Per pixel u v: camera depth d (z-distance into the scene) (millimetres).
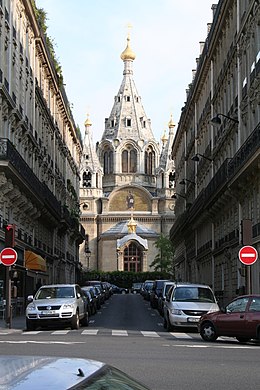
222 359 15703
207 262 60844
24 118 44438
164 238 132500
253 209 36906
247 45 38625
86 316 31234
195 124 68500
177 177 98125
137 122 151625
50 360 3752
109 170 150250
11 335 24328
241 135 40500
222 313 21547
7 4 38094
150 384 11695
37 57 52000
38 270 45500
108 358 15523
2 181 35188
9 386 3248
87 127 150000
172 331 27516
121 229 140375
